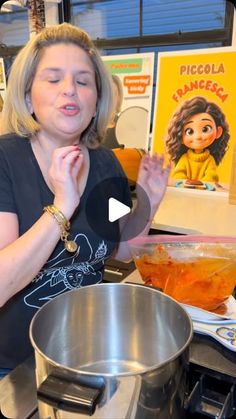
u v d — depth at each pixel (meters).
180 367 0.42
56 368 0.40
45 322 0.53
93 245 0.99
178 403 0.44
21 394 0.52
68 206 0.79
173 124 1.75
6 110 0.97
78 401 0.37
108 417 0.39
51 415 0.40
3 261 0.74
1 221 0.85
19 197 0.88
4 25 3.07
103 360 0.61
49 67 0.85
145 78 1.81
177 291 0.73
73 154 0.77
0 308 0.90
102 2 2.68
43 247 0.77
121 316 0.60
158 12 2.46
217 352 0.61
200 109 1.68
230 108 1.62
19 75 0.89
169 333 0.56
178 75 1.73
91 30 2.81
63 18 2.82
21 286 0.79
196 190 1.72
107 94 1.04
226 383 0.55
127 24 2.65
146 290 0.58
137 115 1.84
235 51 1.60
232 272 0.72
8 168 0.88
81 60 0.87
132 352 0.61
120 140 1.87
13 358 0.96
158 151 1.79
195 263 0.73
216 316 0.68
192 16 2.31
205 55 1.66
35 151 0.93
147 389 0.39
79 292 0.58
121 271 1.22
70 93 0.84
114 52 2.74
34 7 2.06
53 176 0.78
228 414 0.51
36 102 0.88
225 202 1.61
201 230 1.27
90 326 0.60
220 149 1.65
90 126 1.05
